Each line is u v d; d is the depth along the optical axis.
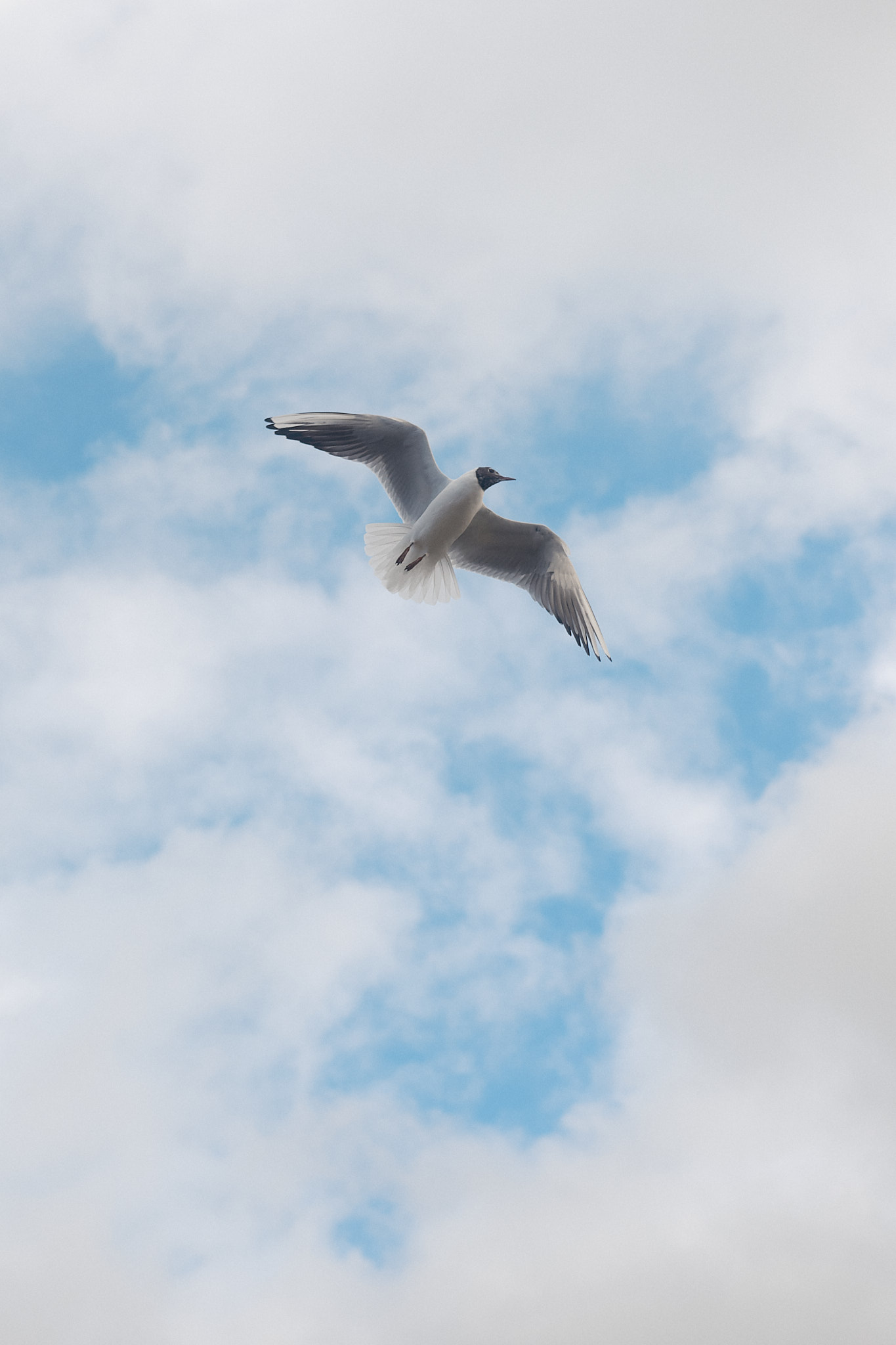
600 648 14.30
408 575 14.13
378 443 14.34
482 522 14.32
